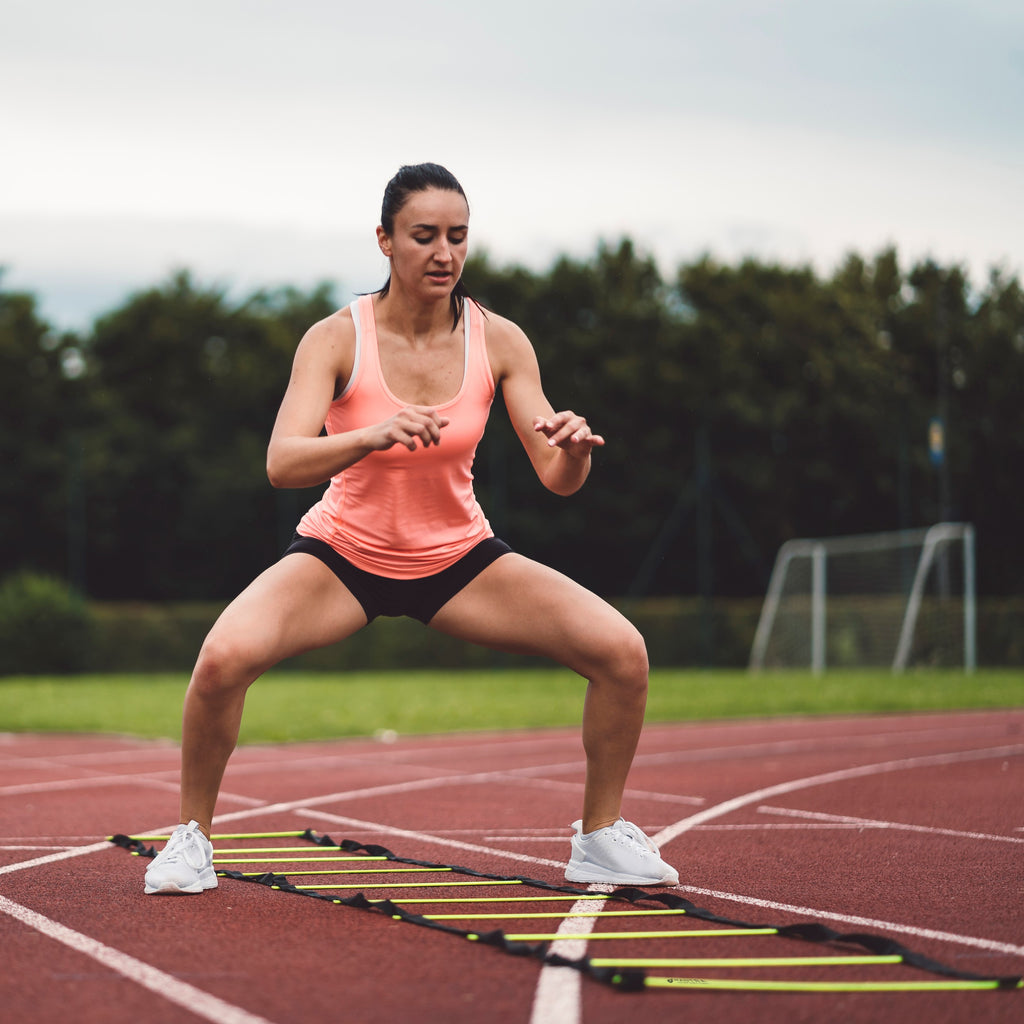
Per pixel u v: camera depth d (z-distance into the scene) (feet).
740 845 16.35
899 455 101.81
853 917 11.68
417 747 33.42
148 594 107.76
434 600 12.91
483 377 12.69
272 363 115.96
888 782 23.62
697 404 106.22
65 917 11.64
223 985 9.29
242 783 24.97
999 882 13.48
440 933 10.92
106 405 113.70
